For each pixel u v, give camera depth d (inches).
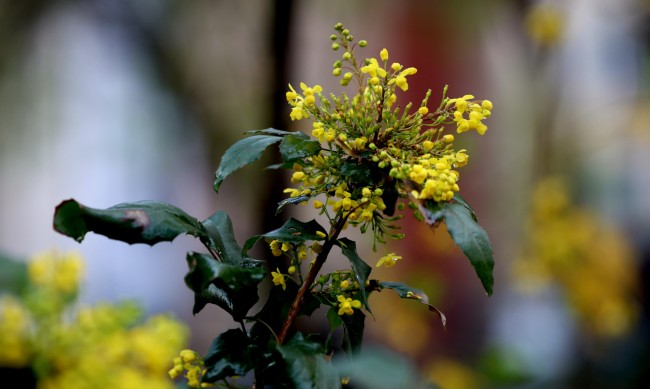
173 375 67.7
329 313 71.4
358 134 65.7
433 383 89.2
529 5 260.8
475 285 337.4
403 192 63.6
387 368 86.1
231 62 286.7
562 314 274.5
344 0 299.1
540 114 256.7
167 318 106.7
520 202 280.2
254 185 224.5
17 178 351.3
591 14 270.4
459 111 65.2
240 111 287.6
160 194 344.2
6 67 315.0
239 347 65.4
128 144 324.8
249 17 277.7
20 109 323.6
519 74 281.4
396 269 282.0
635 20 264.8
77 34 318.0
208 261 58.5
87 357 98.6
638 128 261.1
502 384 201.9
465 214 61.7
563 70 257.0
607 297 232.8
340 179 65.7
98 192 352.8
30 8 309.1
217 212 72.6
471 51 335.0
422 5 323.6
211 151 299.1
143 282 392.5
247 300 65.2
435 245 220.5
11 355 97.7
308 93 65.5
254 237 66.4
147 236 60.5
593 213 246.4
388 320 226.4
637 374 239.9
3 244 386.3
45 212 377.4
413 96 363.6
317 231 66.5
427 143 64.6
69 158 337.7
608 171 289.7
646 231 292.2
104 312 100.0
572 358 258.8
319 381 57.7
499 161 306.3
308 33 287.9
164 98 308.3
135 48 303.9
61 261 103.0
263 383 66.0
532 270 236.7
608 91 282.7
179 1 289.7
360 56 317.7
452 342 307.1
